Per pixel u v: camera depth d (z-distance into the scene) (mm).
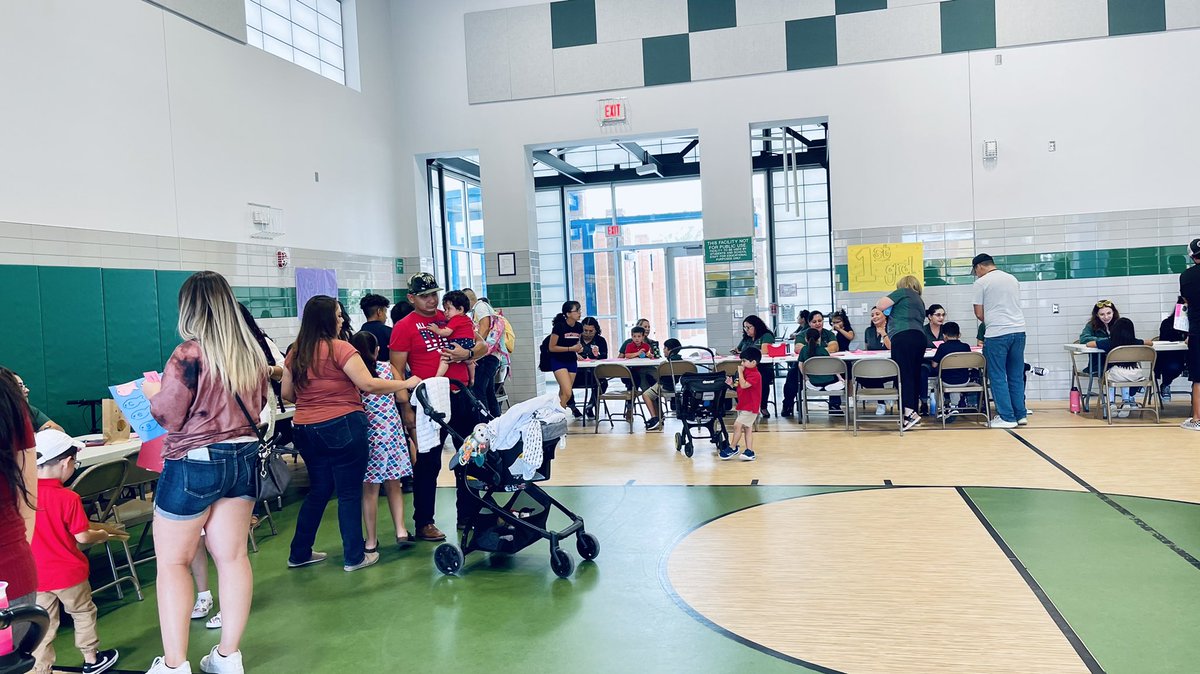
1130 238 8930
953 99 9234
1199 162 8742
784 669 3037
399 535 4902
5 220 5297
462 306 4996
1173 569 3859
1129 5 8812
